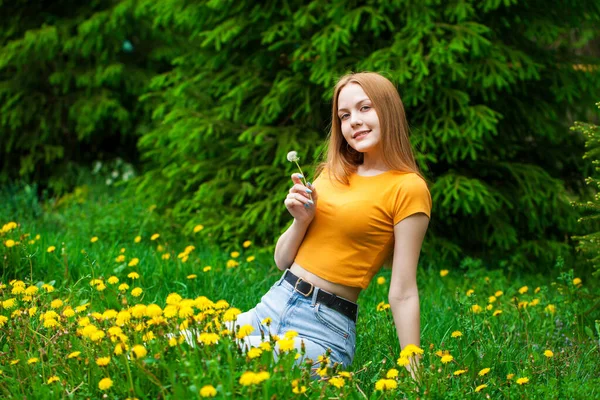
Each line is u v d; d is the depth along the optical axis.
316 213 2.58
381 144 2.56
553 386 2.45
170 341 2.22
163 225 5.88
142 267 4.13
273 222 5.47
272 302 2.58
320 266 2.53
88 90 8.03
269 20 5.44
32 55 7.99
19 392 2.28
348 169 2.62
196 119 5.57
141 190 6.37
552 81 5.44
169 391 2.14
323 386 2.16
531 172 5.28
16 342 2.53
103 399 2.10
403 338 2.49
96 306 3.29
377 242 2.52
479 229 5.44
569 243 5.66
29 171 8.34
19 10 8.19
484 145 5.31
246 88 5.48
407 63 4.98
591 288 4.73
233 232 5.46
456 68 4.81
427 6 5.04
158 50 8.31
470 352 2.66
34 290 2.91
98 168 8.34
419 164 4.87
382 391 2.22
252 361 2.18
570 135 5.68
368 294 4.18
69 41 7.82
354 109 2.56
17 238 4.15
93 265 3.91
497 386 2.47
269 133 5.39
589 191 5.76
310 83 5.45
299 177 2.54
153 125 8.00
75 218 6.40
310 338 2.49
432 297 4.24
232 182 5.68
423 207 2.49
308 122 5.58
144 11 7.44
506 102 5.43
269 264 4.98
